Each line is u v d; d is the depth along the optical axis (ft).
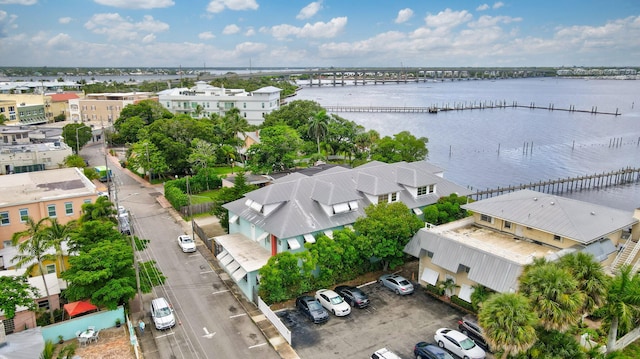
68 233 147.13
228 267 157.79
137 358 114.01
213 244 187.93
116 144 462.19
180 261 182.91
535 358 94.84
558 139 556.51
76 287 130.82
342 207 168.04
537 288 97.66
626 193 340.59
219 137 368.89
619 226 145.07
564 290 94.89
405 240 157.58
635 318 112.27
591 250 136.87
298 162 348.59
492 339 92.63
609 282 103.45
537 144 524.11
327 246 146.92
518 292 102.32
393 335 127.75
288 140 306.55
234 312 142.61
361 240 150.41
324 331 130.31
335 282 157.69
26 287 125.18
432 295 150.51
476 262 134.00
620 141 535.60
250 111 528.63
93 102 555.69
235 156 361.10
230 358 118.52
